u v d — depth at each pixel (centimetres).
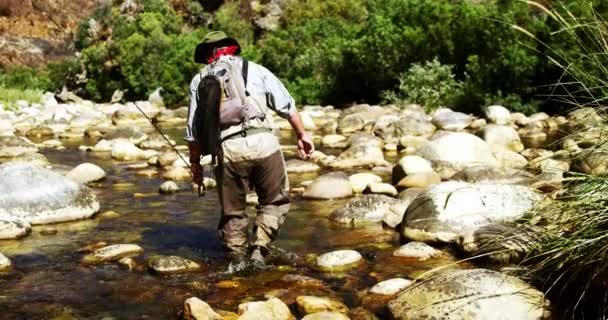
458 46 1692
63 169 805
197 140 432
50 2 5559
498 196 475
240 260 429
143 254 450
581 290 333
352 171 800
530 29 1484
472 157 771
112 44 2962
